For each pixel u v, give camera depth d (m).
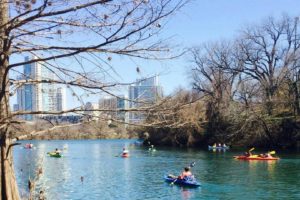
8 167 5.77
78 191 29.27
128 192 28.83
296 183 30.23
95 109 5.41
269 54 61.25
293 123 59.25
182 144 72.12
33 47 5.35
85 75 5.48
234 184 30.55
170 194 27.66
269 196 26.03
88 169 42.47
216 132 64.31
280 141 60.28
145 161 49.19
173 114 5.55
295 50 59.84
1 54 5.22
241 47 61.06
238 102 60.78
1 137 5.66
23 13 4.85
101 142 112.88
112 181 33.69
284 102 59.47
